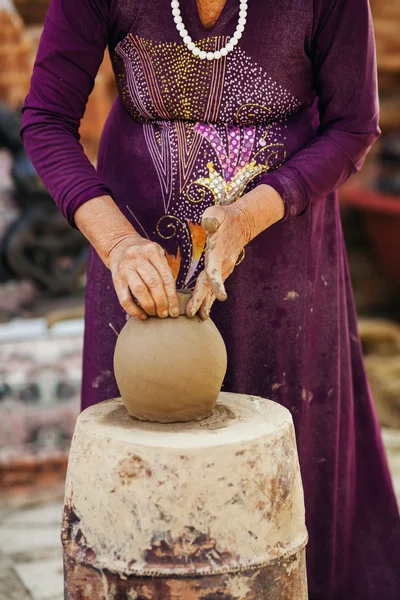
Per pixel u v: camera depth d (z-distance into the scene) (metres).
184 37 1.86
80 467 1.65
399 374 4.16
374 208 4.85
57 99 1.92
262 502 1.61
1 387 3.30
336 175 1.92
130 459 1.57
